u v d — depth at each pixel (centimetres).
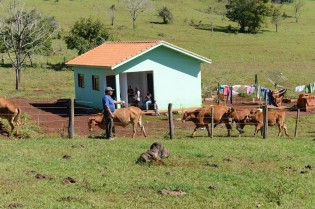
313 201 1138
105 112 1931
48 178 1248
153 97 3056
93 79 3114
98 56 3216
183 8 12688
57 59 6769
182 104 3144
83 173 1307
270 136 2234
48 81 4928
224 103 3434
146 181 1244
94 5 11538
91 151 1603
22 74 5400
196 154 1584
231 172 1373
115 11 11075
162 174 1320
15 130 2073
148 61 2995
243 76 5403
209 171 1370
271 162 1521
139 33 9000
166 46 3019
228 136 2180
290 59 7425
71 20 9681
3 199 1062
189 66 3148
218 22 11350
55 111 2909
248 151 1683
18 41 4297
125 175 1298
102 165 1406
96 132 2234
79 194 1121
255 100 3616
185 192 1168
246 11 10312
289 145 1844
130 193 1145
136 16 10175
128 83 3269
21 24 4447
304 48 8538
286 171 1408
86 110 2992
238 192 1182
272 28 11150
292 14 13462
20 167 1351
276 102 3381
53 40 7962
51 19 8331
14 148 1627
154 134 2216
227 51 7975
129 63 2928
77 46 5888
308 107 3228
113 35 6359
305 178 1332
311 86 3709
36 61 6488
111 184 1208
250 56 7588
